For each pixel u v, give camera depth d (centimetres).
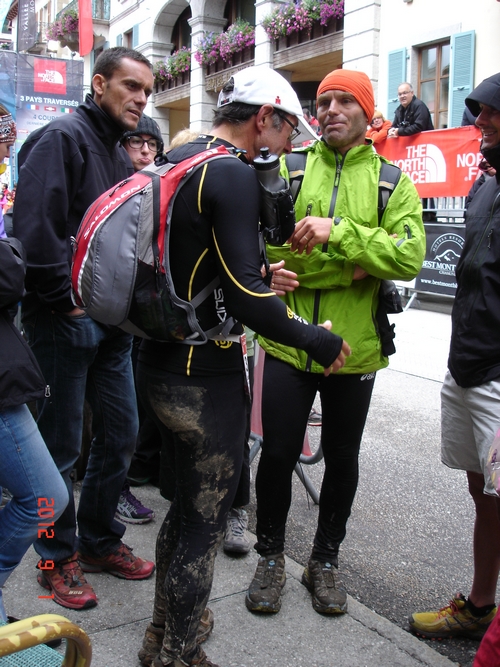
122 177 269
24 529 203
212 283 183
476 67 1041
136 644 230
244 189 173
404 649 234
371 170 248
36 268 234
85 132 249
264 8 1524
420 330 774
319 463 421
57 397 249
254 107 190
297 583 273
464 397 229
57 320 244
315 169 254
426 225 862
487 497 236
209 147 185
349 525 336
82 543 275
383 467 409
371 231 235
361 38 1217
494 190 224
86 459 363
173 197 173
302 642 235
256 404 352
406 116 920
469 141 844
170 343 189
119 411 265
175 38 2095
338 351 189
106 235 174
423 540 322
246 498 299
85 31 1301
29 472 200
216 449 193
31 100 1277
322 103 247
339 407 252
